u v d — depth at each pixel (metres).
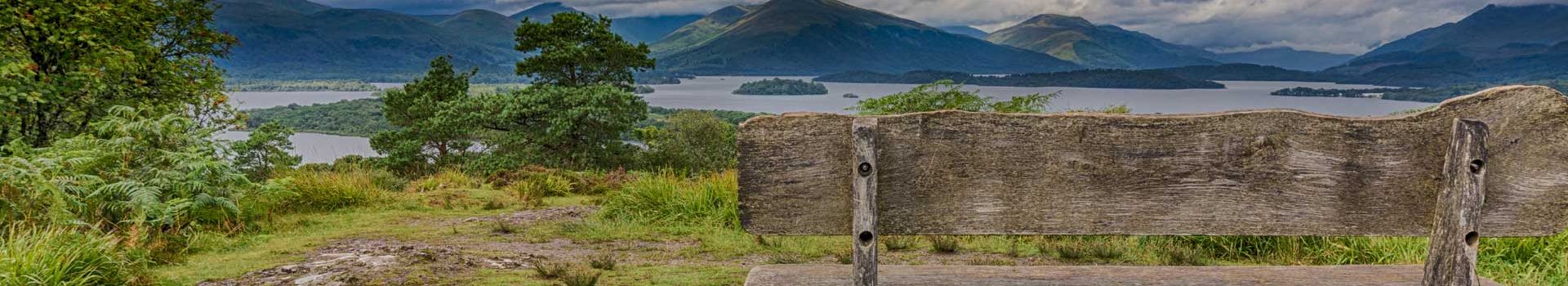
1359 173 2.07
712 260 5.21
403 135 29.41
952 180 2.05
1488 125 2.04
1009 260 5.17
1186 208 2.06
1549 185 2.07
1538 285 4.00
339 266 4.46
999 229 2.07
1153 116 2.04
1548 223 2.09
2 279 3.35
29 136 9.61
